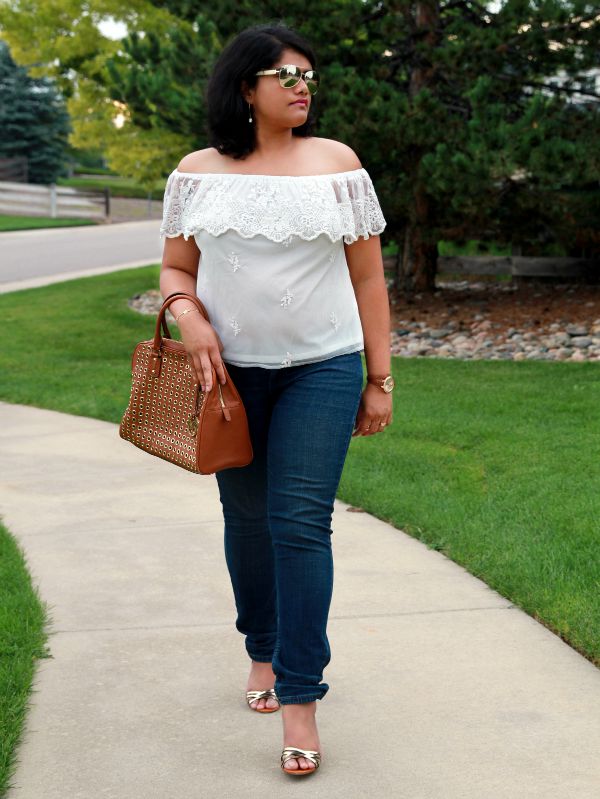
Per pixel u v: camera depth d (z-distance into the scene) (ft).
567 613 11.46
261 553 9.41
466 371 27.84
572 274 43.24
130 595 12.75
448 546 14.17
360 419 9.31
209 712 9.61
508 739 8.93
